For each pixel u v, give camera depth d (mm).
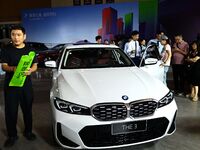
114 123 3004
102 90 3205
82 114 3006
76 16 15078
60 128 3092
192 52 6320
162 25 14188
